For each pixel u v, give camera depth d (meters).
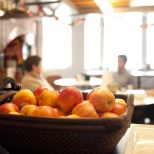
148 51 8.23
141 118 2.45
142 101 2.57
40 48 8.12
